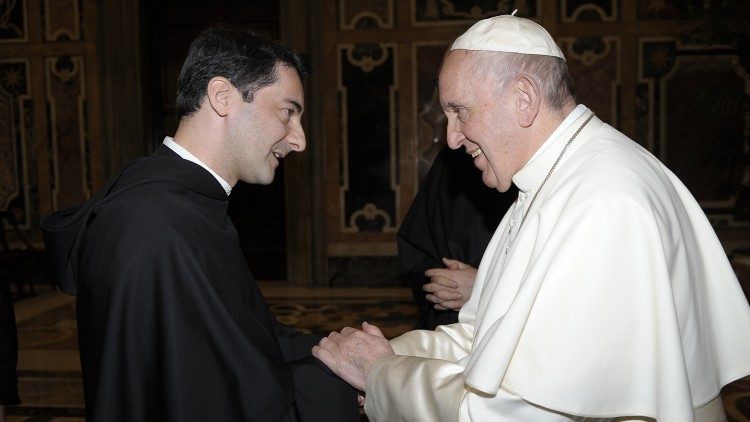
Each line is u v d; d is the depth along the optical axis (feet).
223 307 4.87
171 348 4.66
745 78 23.21
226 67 5.25
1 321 7.62
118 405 4.64
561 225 4.56
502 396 4.46
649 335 4.26
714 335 5.06
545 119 5.15
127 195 4.96
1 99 25.53
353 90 24.43
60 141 25.46
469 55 5.14
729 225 23.61
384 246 24.79
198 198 5.15
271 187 26.40
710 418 4.77
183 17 25.99
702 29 23.08
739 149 23.40
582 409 4.24
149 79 25.70
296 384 5.46
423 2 24.00
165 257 4.76
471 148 5.54
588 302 4.33
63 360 16.11
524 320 4.43
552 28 23.67
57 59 25.22
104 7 24.81
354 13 24.22
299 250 24.95
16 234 25.90
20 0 25.17
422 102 24.27
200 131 5.34
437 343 6.12
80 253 5.04
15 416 12.35
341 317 20.16
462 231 8.61
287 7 24.26
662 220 4.59
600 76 23.71
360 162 24.63
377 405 5.30
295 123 5.60
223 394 4.79
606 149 4.92
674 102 23.57
